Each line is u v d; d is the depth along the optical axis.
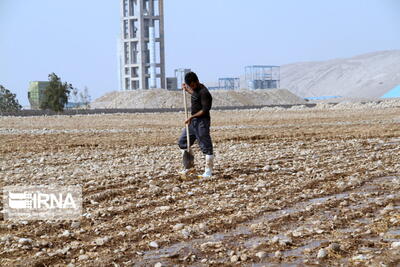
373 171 14.42
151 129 36.09
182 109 92.88
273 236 8.24
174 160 17.95
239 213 9.62
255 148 21.56
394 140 23.94
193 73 13.90
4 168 16.31
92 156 19.56
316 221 8.92
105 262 7.11
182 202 10.93
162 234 8.48
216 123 42.41
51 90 99.31
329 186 12.26
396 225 8.56
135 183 13.20
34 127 40.78
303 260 7.02
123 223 9.23
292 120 44.97
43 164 17.41
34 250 7.76
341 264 6.80
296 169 15.11
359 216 9.32
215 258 7.26
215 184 12.91
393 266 6.57
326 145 22.30
